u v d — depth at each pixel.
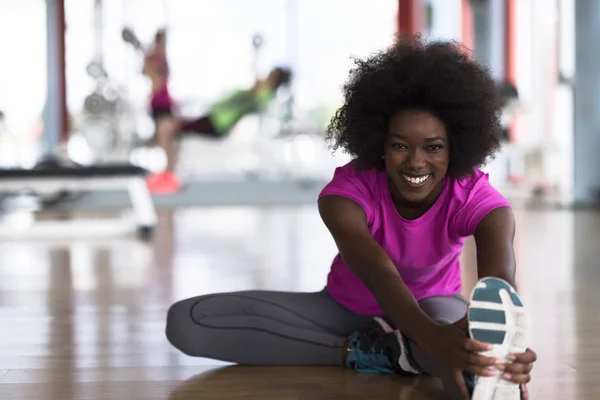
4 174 5.04
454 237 1.81
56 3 8.66
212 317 2.01
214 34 9.41
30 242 5.19
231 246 4.85
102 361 2.17
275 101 9.10
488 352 1.40
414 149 1.66
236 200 8.32
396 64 1.71
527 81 8.98
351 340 2.01
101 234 5.55
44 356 2.23
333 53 9.63
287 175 9.02
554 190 8.31
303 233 5.54
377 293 1.60
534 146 8.39
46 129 8.77
